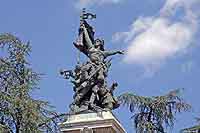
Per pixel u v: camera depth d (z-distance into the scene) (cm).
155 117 3941
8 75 3175
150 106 3934
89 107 3216
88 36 3422
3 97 3058
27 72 3228
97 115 3170
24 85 3144
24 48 3269
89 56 3359
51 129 3180
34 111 3084
